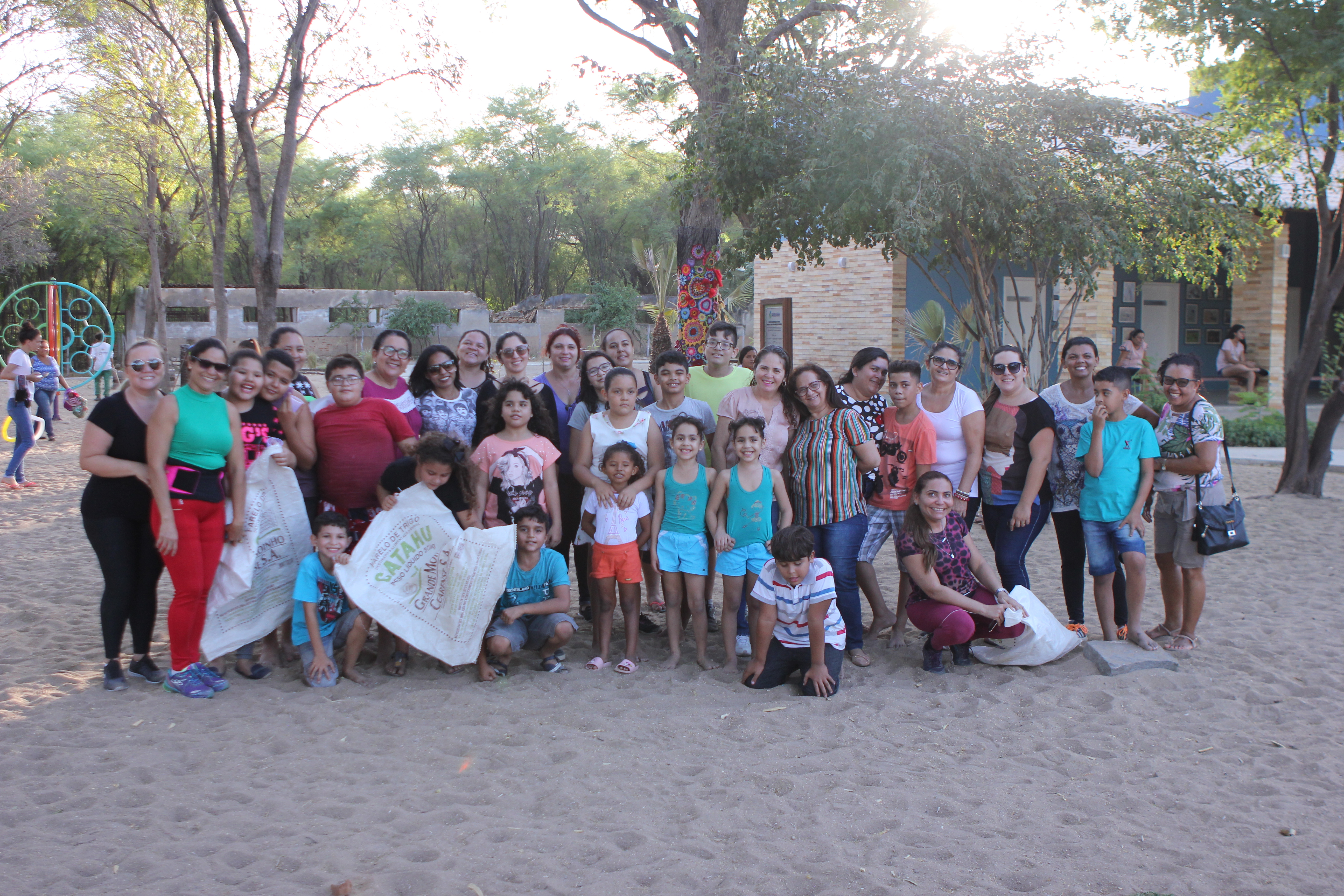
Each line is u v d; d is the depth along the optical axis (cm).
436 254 5653
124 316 4097
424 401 624
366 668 576
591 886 334
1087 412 579
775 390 604
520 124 5409
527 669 579
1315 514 1064
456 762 440
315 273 5638
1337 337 2244
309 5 1259
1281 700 518
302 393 628
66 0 1652
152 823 375
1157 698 523
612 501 581
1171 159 893
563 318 4222
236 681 547
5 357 3097
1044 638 559
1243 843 368
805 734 478
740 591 574
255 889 330
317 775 425
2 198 2825
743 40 1023
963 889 335
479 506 571
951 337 1585
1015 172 783
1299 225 2266
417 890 330
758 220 905
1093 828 379
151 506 523
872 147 784
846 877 341
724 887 335
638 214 5309
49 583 766
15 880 332
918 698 530
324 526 530
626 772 430
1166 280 2070
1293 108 1127
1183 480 579
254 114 1270
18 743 451
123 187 2838
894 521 612
